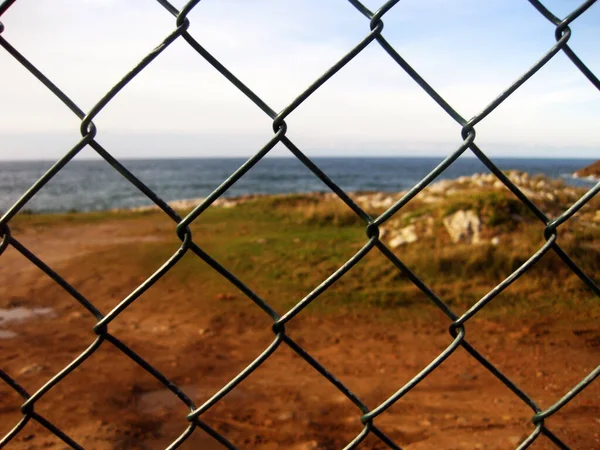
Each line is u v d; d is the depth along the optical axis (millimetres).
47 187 62062
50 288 8094
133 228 14719
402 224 11242
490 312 6594
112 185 66938
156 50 803
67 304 7289
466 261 8203
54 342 5695
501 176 933
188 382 4621
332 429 3766
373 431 1071
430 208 11336
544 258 7988
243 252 10117
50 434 3543
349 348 5582
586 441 3328
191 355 5340
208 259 923
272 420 3885
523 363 5035
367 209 15422
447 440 3492
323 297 7363
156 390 4418
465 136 899
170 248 10961
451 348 1038
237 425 3801
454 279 7867
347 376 4801
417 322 6383
